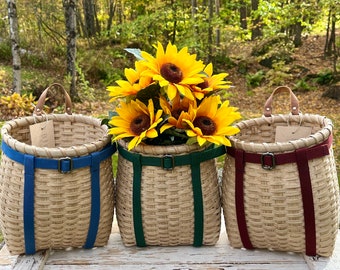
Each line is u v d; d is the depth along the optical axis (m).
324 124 1.28
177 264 1.22
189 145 1.16
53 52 7.20
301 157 1.13
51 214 1.17
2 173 1.20
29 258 1.23
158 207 1.21
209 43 7.06
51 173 1.14
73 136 1.48
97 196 1.21
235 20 7.85
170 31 7.71
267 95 6.21
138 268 1.21
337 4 5.39
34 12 7.33
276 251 1.28
